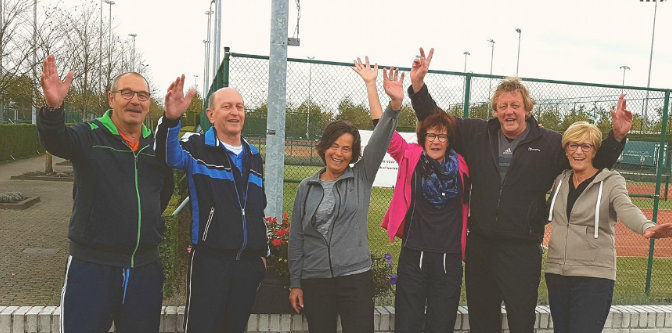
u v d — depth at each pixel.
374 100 3.49
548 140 3.29
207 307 2.83
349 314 3.01
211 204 2.84
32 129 27.45
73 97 19.33
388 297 4.39
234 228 2.84
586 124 3.14
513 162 3.22
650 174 9.20
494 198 3.21
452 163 3.27
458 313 3.74
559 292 3.24
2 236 8.73
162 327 3.35
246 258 2.93
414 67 3.53
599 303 3.09
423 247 3.20
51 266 6.96
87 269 2.62
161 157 2.73
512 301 3.17
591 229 3.15
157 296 2.82
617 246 9.95
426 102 3.53
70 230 2.66
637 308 4.03
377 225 9.30
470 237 3.38
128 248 2.67
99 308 2.61
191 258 2.90
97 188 2.62
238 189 2.90
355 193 3.12
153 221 2.75
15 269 6.74
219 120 2.93
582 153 3.12
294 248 3.20
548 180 3.26
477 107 5.69
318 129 5.59
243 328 3.01
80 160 2.62
